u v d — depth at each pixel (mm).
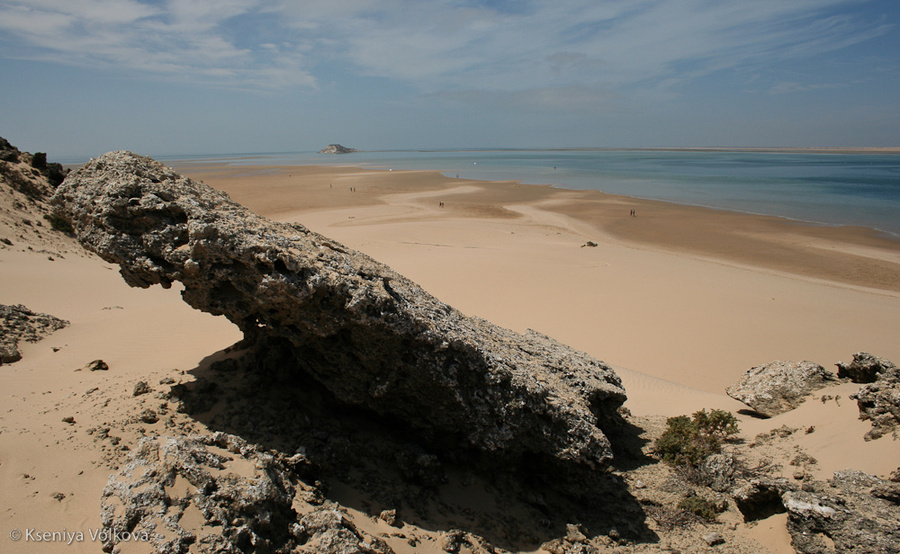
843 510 10039
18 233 33812
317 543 7996
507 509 11398
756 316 31625
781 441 14367
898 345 27547
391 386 11219
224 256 9883
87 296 26125
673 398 20000
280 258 9828
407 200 87062
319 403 12102
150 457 8172
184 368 13125
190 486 7762
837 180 122938
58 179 44125
